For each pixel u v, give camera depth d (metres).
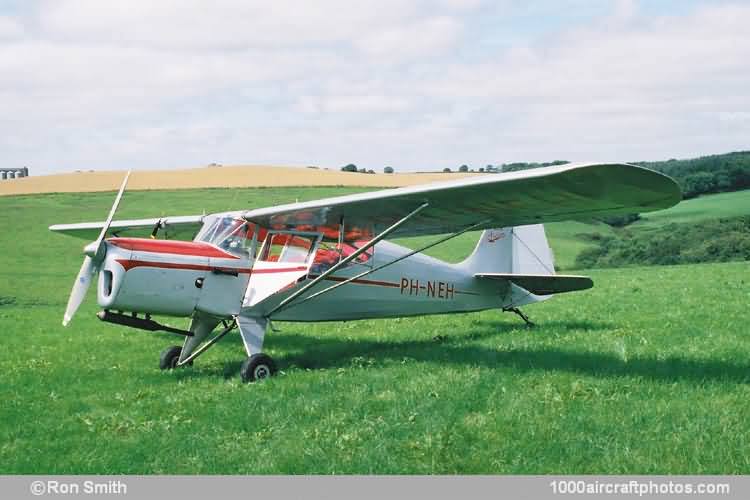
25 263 31.09
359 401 6.36
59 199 46.91
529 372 7.30
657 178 6.06
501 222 8.49
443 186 7.07
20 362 9.59
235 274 8.47
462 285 10.83
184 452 5.36
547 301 14.73
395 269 9.91
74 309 8.24
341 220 8.73
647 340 9.01
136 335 12.34
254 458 5.14
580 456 4.86
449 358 8.44
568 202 7.20
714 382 6.52
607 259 40.62
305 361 8.95
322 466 4.89
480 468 4.77
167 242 8.18
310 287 8.40
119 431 5.98
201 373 8.52
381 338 10.86
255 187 51.25
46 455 5.44
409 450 5.09
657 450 4.87
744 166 58.50
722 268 22.33
